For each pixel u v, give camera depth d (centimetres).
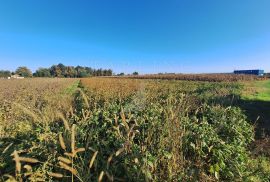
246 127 663
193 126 490
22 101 1308
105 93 1534
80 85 3441
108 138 422
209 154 421
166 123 408
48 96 1609
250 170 436
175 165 336
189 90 2002
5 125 649
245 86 2478
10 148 409
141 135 436
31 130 482
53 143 376
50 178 320
